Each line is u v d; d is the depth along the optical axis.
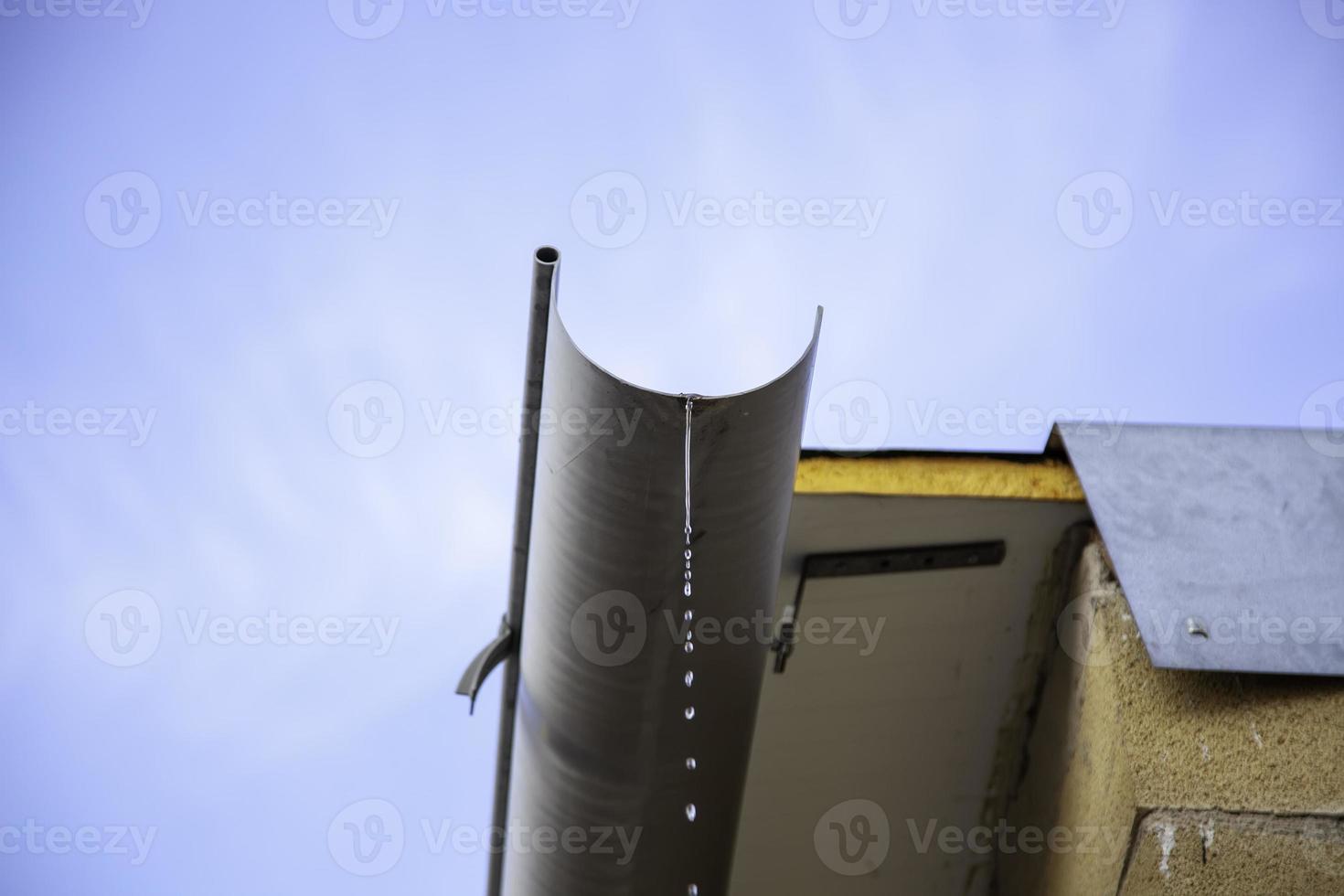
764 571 2.44
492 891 3.33
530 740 2.74
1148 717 2.90
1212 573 2.97
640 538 2.31
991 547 3.24
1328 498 3.11
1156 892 2.75
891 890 3.65
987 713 3.45
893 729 3.47
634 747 2.58
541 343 2.41
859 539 3.22
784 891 3.69
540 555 2.52
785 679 3.37
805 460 3.18
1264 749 2.81
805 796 3.56
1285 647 2.87
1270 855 2.72
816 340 2.21
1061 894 3.13
